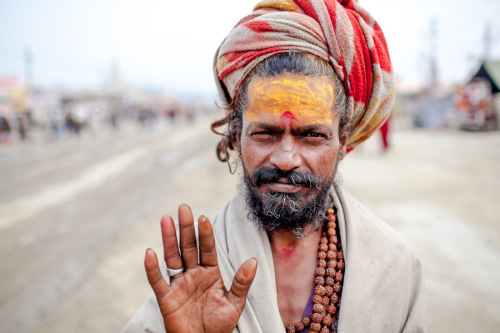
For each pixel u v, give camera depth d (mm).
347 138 1120
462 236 4363
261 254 1048
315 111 960
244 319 971
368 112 1148
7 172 10523
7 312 3037
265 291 999
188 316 882
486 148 12586
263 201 1002
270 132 983
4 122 19516
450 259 3750
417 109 23328
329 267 1096
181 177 9047
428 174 8383
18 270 3812
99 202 6637
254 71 1001
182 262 907
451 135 17531
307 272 1114
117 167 10977
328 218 1149
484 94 17562
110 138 22578
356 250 1071
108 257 4051
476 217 5066
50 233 4945
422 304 1119
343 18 1001
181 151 14984
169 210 5914
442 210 5434
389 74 1144
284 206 981
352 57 1002
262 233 1091
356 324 1003
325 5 1009
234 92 1075
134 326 1070
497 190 6625
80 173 10055
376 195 6445
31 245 4516
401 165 9750
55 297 3248
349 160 10773
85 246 4414
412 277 1138
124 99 43594
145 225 5145
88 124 27812
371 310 1033
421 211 5402
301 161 981
